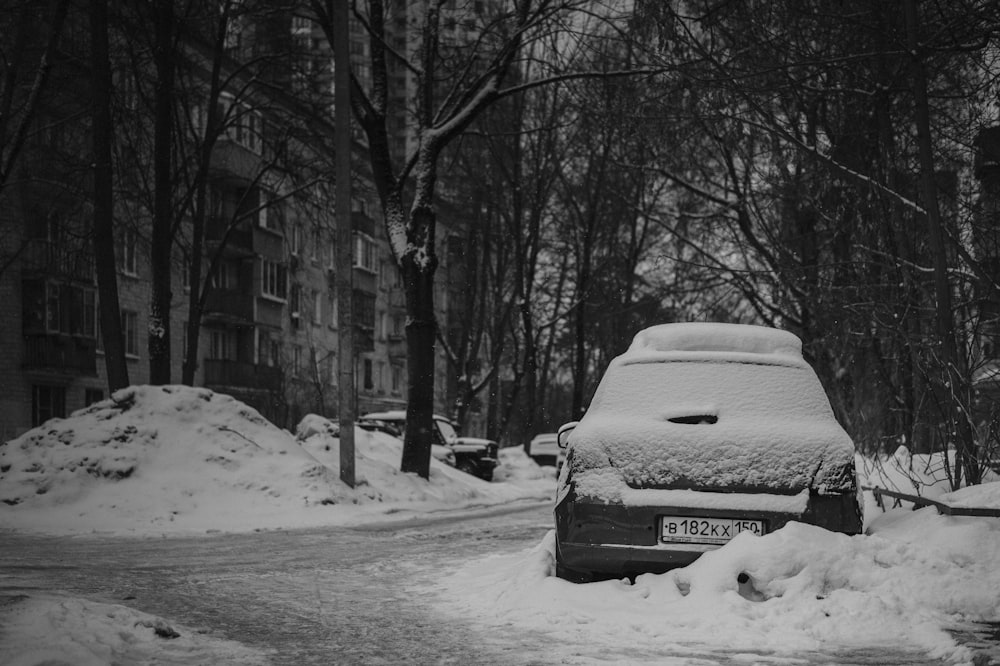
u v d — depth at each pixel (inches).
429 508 807.7
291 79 1126.4
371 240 2468.0
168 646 237.5
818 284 679.1
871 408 601.9
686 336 320.5
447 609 295.9
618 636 246.7
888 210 554.9
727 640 238.4
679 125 729.0
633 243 1608.0
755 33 544.7
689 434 280.2
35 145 1041.5
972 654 221.8
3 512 650.8
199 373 1834.4
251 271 1925.4
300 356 2142.0
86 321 1545.3
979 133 526.3
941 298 443.8
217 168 1624.0
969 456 421.4
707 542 272.7
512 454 1643.7
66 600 262.5
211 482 713.0
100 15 887.1
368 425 1322.6
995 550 297.0
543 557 323.0
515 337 1814.7
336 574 381.4
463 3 969.5
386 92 954.1
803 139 655.8
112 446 721.6
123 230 1266.0
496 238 1713.8
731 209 925.8
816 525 273.1
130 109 1059.3
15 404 1430.9
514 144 1558.8
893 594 259.1
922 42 476.4
